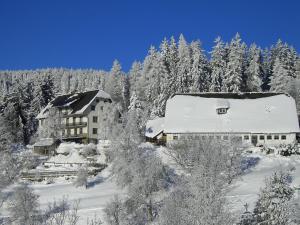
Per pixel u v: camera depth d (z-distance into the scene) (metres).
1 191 52.12
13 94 101.81
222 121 78.81
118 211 39.81
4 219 39.56
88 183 60.62
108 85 131.00
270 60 116.94
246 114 80.00
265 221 30.08
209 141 53.53
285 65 112.25
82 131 93.31
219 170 45.22
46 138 90.25
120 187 54.59
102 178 62.28
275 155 67.25
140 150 63.72
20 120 96.88
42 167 72.69
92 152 77.31
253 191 47.59
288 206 31.06
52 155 81.94
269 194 31.00
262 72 110.00
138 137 69.75
